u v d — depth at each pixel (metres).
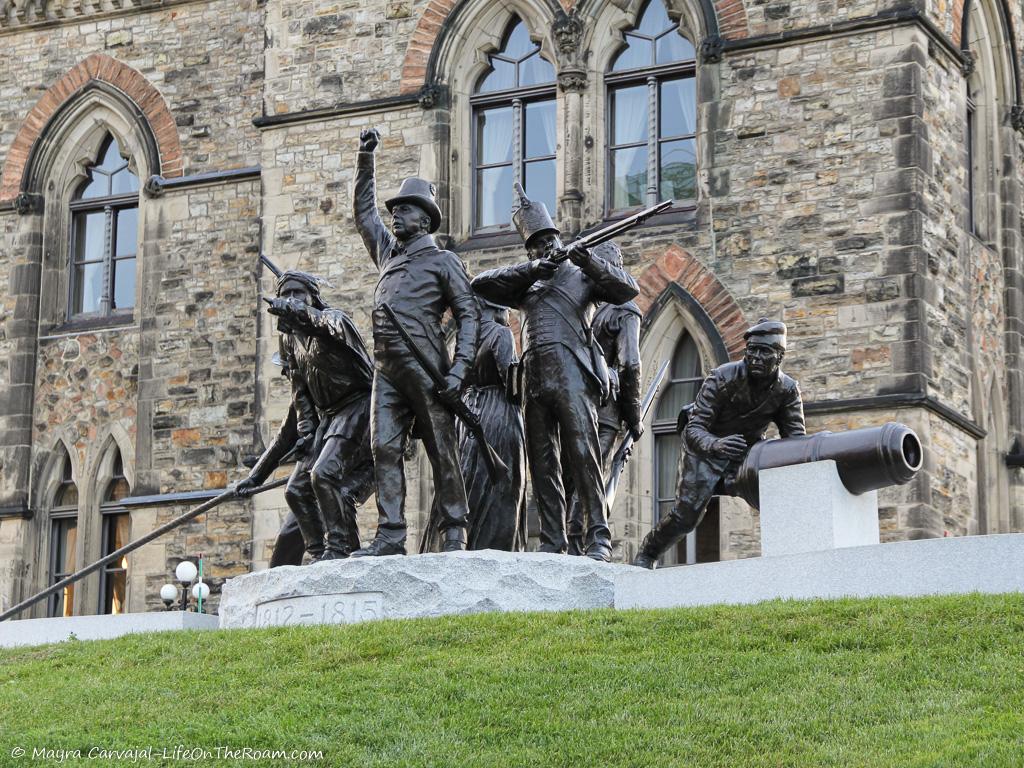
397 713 19.48
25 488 43.00
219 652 22.27
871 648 19.86
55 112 43.81
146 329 42.06
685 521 23.98
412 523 36.84
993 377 38.59
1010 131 39.84
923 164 35.94
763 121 36.69
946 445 35.62
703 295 36.59
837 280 35.81
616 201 38.03
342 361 24.47
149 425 41.56
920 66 36.16
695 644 20.48
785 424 24.12
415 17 39.28
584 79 38.12
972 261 37.84
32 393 43.34
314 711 19.80
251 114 42.25
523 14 38.88
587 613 22.05
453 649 21.30
